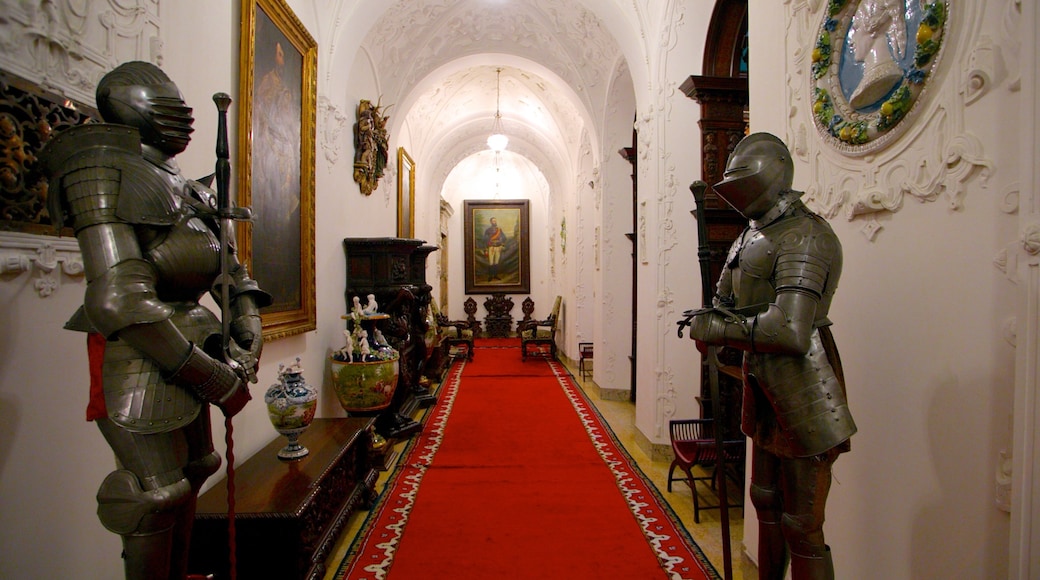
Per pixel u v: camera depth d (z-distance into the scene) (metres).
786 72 2.15
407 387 4.89
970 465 1.34
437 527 3.05
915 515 1.53
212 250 1.38
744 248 1.54
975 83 1.30
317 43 3.83
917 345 1.51
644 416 4.55
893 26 1.57
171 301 1.35
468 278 13.80
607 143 6.65
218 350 1.43
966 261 1.35
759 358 1.45
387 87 5.73
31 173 1.42
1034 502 1.13
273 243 3.05
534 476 3.92
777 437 1.47
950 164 1.38
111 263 1.16
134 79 1.28
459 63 6.46
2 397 1.37
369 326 4.40
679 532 2.99
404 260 4.73
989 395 1.29
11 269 1.37
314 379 3.82
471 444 4.74
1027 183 1.15
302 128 3.51
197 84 2.29
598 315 6.98
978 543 1.32
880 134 1.63
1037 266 1.12
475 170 13.91
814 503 1.39
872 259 1.69
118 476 1.23
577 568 2.59
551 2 5.52
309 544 2.23
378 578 2.51
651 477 3.90
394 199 6.52
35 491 1.47
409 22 5.31
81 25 1.57
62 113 1.51
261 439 2.96
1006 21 1.23
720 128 4.00
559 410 6.05
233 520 1.50
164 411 1.24
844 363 1.83
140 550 1.24
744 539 2.53
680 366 4.23
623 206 6.68
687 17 4.09
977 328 1.32
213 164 2.41
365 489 3.24
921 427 1.50
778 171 1.48
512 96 8.80
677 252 4.22
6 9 1.33
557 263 11.32
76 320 1.29
